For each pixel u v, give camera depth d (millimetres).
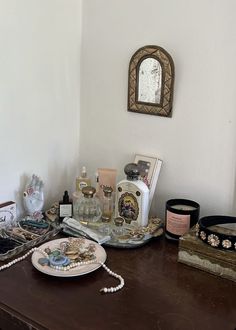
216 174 1246
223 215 1250
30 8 1240
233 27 1137
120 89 1372
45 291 994
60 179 1474
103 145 1457
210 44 1180
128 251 1176
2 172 1276
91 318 907
